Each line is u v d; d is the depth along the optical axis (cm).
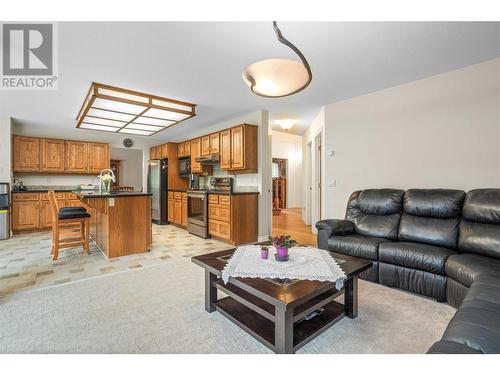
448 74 295
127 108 373
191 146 601
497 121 265
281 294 144
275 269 178
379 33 215
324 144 424
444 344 97
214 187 557
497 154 266
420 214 276
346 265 192
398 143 338
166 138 723
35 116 480
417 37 221
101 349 156
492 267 182
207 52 245
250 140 451
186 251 386
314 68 282
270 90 171
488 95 270
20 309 205
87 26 204
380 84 332
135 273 288
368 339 168
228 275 169
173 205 622
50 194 355
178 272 292
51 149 558
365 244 268
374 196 317
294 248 232
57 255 341
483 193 235
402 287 242
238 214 430
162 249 396
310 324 174
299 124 579
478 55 256
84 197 325
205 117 496
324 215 425
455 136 292
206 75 298
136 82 319
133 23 199
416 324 186
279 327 148
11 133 495
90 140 624
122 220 355
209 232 474
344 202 397
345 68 283
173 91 351
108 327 181
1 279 269
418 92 319
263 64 150
